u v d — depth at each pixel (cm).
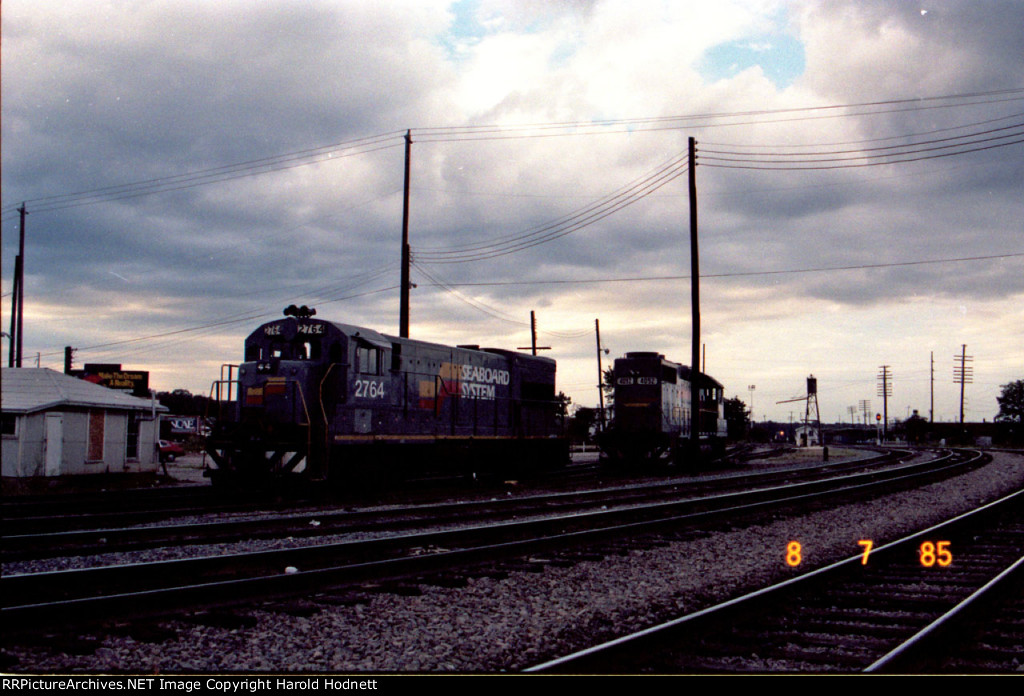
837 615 718
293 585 796
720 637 646
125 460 2952
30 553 992
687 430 3359
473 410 2364
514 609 764
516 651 632
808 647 628
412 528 1323
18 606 659
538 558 1031
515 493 2088
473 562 979
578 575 928
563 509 1644
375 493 1970
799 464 3934
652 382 3064
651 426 3039
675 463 3133
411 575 891
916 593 820
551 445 2767
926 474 2625
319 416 1823
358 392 1891
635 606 784
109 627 646
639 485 2384
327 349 1864
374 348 1947
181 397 8675
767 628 680
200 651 605
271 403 1831
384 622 702
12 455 2569
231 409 1898
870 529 1369
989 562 1014
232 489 1906
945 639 607
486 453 2402
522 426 2603
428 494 1994
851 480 2445
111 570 823
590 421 6806
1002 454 5409
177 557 1026
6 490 2278
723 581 909
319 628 676
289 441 1798
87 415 2781
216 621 674
